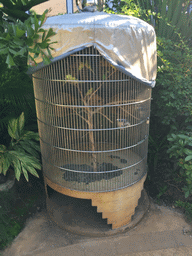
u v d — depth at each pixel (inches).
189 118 147.7
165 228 129.4
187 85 140.0
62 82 112.5
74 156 141.9
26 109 149.9
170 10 157.2
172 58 149.9
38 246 118.3
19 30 92.6
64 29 96.6
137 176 126.1
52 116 119.1
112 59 98.2
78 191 114.9
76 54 100.3
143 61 105.8
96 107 116.6
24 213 139.3
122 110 119.2
